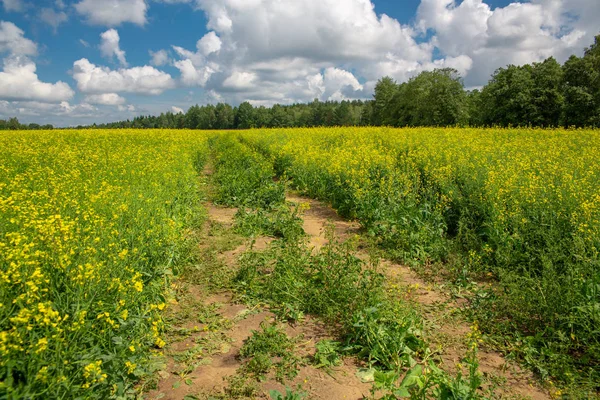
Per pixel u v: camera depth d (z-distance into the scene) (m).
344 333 4.41
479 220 7.59
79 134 24.94
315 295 4.93
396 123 66.06
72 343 3.06
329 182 11.21
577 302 4.41
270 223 8.36
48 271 3.70
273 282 5.40
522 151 13.18
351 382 3.66
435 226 7.61
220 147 24.62
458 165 10.18
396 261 6.71
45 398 2.62
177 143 20.27
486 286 5.75
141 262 4.98
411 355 3.99
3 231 4.54
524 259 6.10
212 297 5.31
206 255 6.72
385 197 8.84
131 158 12.48
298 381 3.65
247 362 3.90
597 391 3.57
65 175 8.54
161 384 3.54
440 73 57.16
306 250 6.30
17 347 2.58
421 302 5.23
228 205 10.73
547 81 41.84
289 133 24.20
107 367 3.15
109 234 5.00
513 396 3.48
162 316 4.56
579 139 17.02
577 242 5.54
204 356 3.98
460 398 3.10
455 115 55.19
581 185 7.96
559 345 3.98
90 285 3.56
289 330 4.53
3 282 3.15
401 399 3.41
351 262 5.41
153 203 7.08
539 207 7.00
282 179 13.16
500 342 4.34
